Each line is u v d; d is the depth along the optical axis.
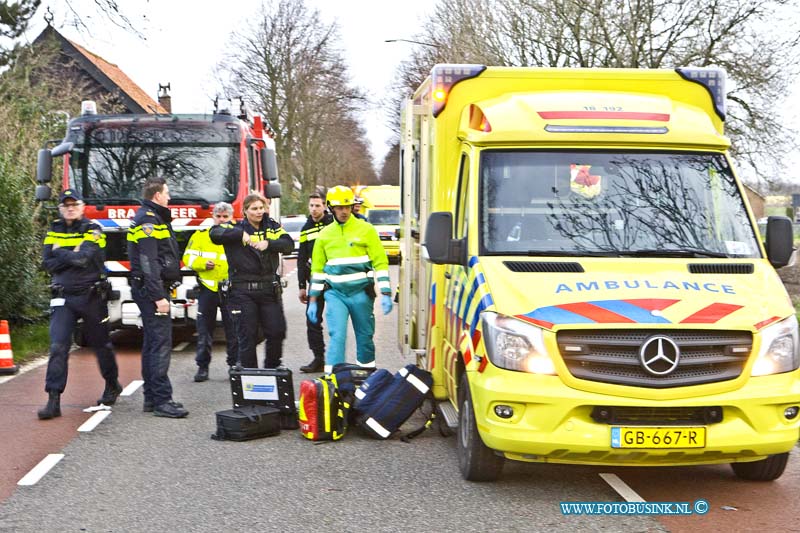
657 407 5.62
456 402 6.88
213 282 10.52
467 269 6.53
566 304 5.79
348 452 7.35
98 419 8.52
